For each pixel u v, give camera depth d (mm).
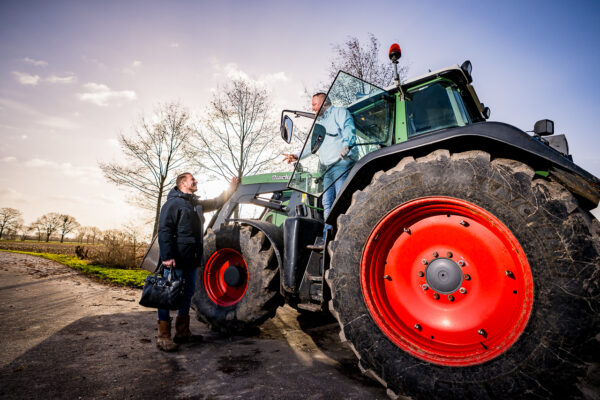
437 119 2389
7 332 2688
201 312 3236
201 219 3037
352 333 1831
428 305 1788
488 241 1638
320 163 2703
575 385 1265
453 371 1515
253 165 14133
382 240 1944
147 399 1674
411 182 1828
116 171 14758
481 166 1636
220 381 1937
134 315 3611
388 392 1667
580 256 1333
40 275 6883
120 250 10086
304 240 2582
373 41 10438
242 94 14219
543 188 1476
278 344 2777
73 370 1992
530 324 1385
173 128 15078
